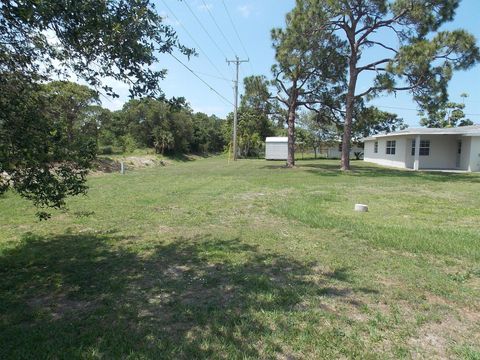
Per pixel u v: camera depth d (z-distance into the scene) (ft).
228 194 36.78
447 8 53.52
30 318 10.82
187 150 151.23
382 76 57.47
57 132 10.33
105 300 12.01
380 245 18.39
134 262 15.83
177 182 48.16
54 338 9.61
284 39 63.05
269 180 50.75
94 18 9.61
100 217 25.25
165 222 23.80
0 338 9.59
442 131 70.95
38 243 18.72
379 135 92.17
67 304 11.82
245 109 82.53
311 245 18.45
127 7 10.04
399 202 32.63
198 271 14.71
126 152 121.60
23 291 12.82
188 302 11.86
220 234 20.67
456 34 48.98
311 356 8.91
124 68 10.98
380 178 54.70
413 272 14.61
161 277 14.08
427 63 50.39
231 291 12.73
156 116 134.21
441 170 72.13
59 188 11.12
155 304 11.73
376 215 26.40
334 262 15.83
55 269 14.99
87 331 9.98
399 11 56.24
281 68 69.21
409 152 79.20
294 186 44.01
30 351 8.98
